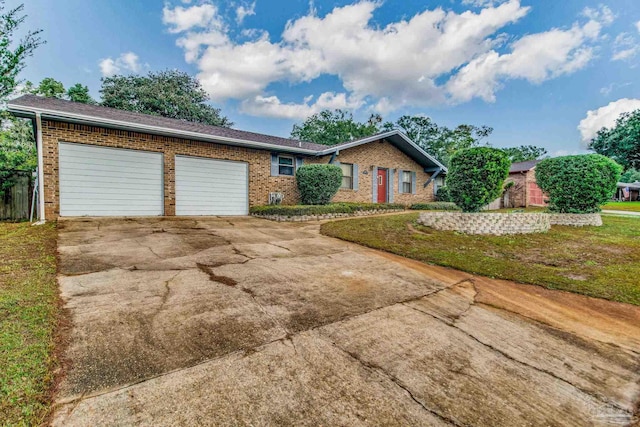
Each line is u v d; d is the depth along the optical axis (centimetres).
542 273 445
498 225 683
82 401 161
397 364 217
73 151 784
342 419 162
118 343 217
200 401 167
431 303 338
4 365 180
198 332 240
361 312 302
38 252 432
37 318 238
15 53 1119
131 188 865
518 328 287
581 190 783
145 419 152
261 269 421
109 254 443
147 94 2320
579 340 268
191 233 643
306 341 239
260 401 171
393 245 608
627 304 342
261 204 1109
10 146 1280
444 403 180
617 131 2497
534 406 183
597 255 522
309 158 1247
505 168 716
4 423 141
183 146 948
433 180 1681
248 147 1068
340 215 1080
